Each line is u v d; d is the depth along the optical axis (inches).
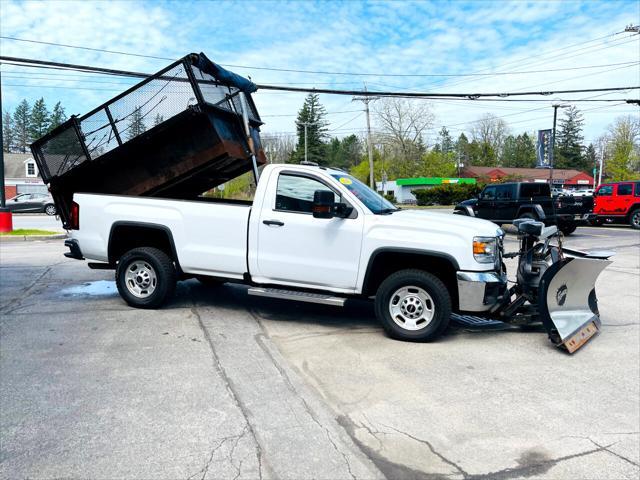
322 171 224.1
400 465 114.1
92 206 254.2
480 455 119.2
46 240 600.7
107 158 253.8
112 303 264.4
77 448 118.0
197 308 255.4
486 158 3403.1
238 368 171.9
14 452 115.8
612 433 130.8
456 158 3617.1
